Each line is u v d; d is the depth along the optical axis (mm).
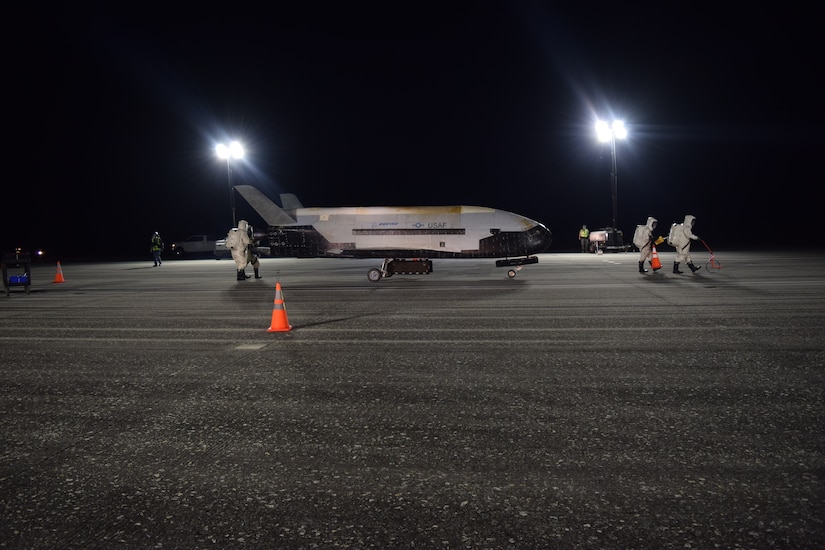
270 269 30203
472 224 23734
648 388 6336
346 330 10617
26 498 3973
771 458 4340
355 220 24406
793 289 15289
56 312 14094
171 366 7945
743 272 20875
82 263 42031
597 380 6723
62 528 3549
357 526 3480
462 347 8820
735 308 12133
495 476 4133
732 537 3266
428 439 4918
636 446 4641
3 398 6488
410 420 5438
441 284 19484
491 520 3512
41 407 6121
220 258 43938
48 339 10266
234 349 9047
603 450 4574
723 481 3967
